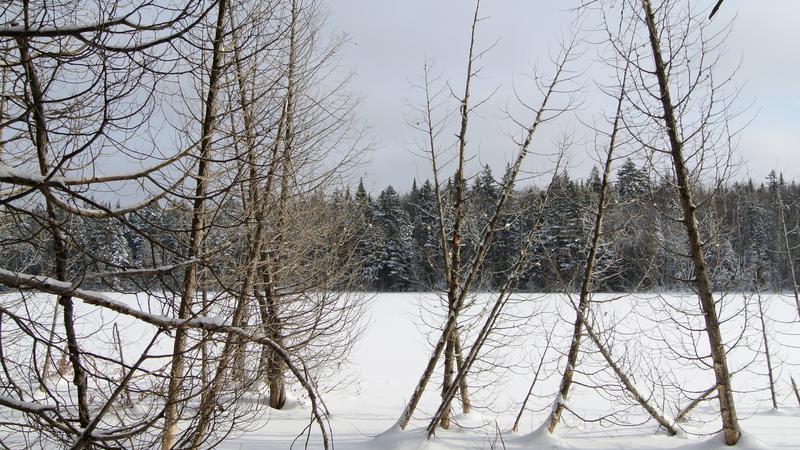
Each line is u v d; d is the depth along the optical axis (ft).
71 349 15.81
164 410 15.48
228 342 17.49
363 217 44.34
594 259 35.27
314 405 17.35
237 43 21.22
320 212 38.24
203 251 20.68
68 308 15.78
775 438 32.81
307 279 36.76
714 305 31.01
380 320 94.79
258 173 22.12
